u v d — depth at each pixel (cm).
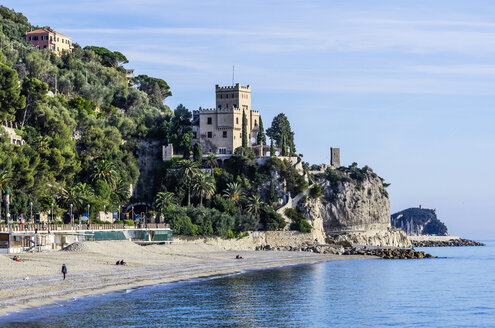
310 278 13738
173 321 8138
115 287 10500
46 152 17388
